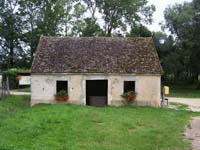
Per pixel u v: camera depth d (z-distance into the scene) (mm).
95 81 35531
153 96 32750
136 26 64438
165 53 67250
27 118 22156
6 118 22531
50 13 64375
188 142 16734
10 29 64188
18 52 65750
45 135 16984
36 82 32812
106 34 64250
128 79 32812
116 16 63938
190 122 23547
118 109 29266
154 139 17156
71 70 32750
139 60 34000
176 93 55906
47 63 33469
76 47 35625
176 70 67562
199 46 59875
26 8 64250
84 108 28750
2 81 43875
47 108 28094
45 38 36625
